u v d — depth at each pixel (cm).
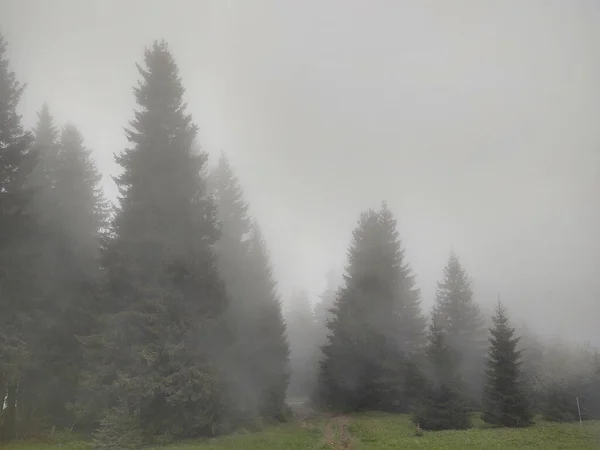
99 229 3159
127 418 2041
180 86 2656
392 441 2314
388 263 4125
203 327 2289
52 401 2412
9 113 2228
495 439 2267
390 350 3862
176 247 2375
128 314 2178
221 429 2341
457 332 4462
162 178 2478
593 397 3488
